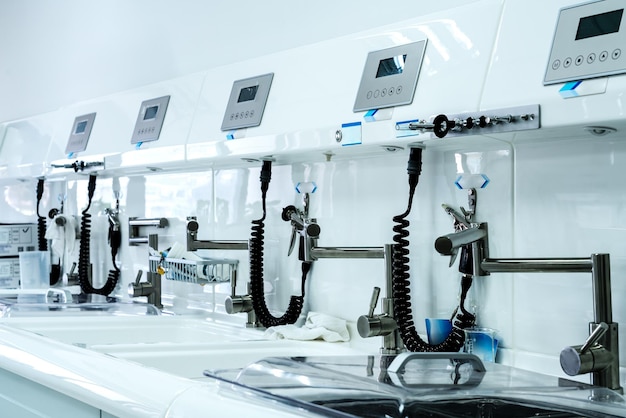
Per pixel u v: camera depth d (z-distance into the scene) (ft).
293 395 3.51
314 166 7.40
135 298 10.02
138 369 4.69
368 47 6.15
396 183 6.54
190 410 3.84
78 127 10.25
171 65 10.24
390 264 6.00
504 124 4.82
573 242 5.18
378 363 4.17
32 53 13.88
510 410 3.60
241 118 7.22
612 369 4.37
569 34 4.61
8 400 6.20
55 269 11.60
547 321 5.32
